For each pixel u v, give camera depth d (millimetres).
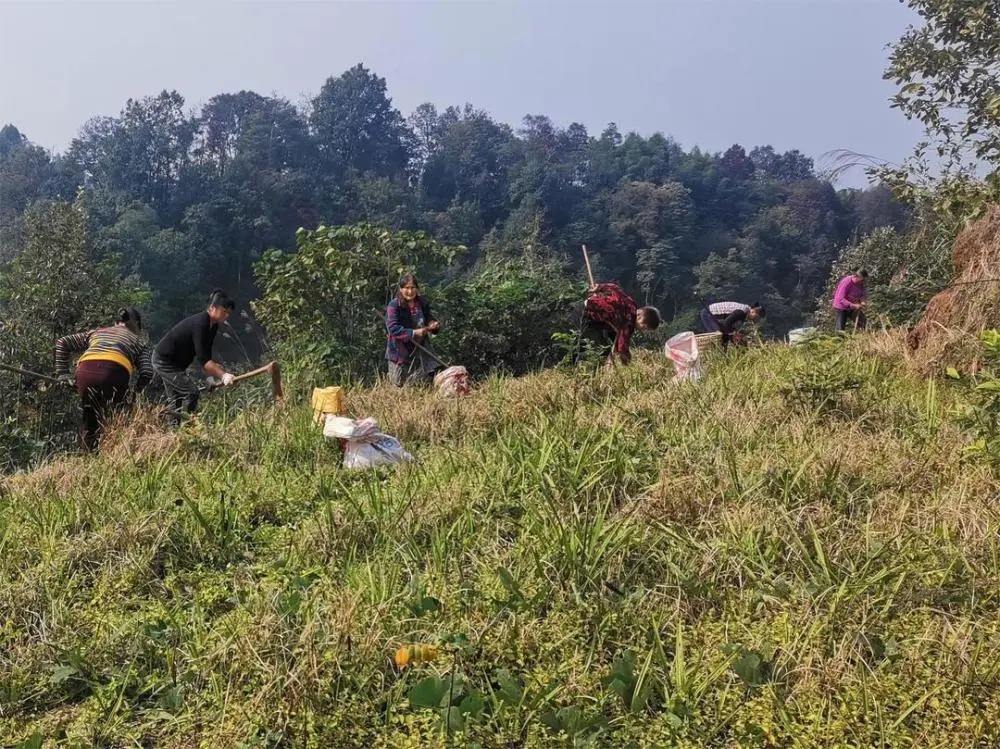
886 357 7020
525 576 3438
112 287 13492
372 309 10812
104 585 3645
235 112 115375
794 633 2936
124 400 7031
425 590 3393
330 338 10539
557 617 3102
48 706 2965
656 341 13312
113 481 5102
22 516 4602
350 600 3145
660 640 2889
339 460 5668
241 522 4410
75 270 12852
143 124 88125
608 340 8516
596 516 3697
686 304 98562
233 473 5203
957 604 3084
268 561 3949
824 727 2525
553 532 3633
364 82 125688
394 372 8297
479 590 3359
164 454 5734
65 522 4418
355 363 10453
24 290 12359
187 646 3154
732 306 9992
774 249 107500
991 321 6289
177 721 2744
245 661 2916
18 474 5699
